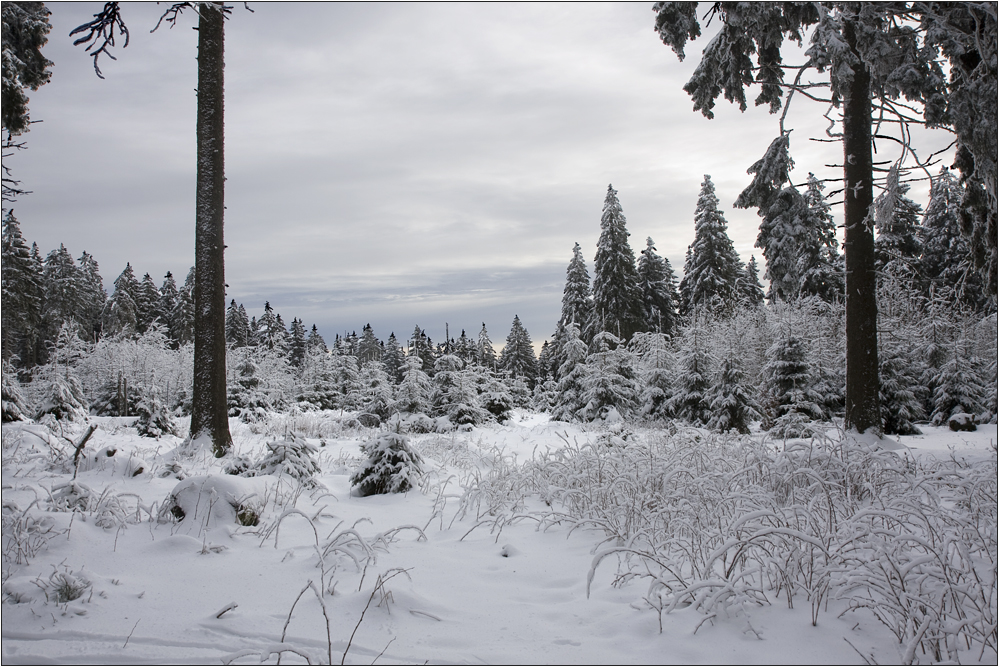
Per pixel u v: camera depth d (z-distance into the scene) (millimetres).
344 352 59062
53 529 4391
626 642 2965
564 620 3254
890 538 3480
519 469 7145
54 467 7113
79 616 3221
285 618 3240
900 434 13055
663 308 38469
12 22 8750
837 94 9461
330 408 33312
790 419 8953
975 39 8320
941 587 3219
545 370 53656
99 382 25125
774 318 20188
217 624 3152
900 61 9086
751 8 9195
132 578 3828
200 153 9305
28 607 3291
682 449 6047
